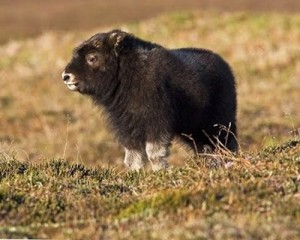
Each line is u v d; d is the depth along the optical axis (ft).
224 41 271.28
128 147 94.79
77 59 95.09
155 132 92.07
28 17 435.12
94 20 411.13
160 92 91.76
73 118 201.26
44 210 65.26
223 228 54.75
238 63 247.50
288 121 180.24
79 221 61.98
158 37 285.23
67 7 469.16
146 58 93.09
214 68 100.17
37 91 237.66
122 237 55.83
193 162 79.05
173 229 55.98
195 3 458.50
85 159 159.43
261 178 67.41
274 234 53.57
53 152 163.94
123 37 93.09
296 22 282.56
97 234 57.11
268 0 451.53
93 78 94.27
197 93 95.86
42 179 74.95
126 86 92.84
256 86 225.76
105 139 173.37
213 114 100.17
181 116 95.55
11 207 65.57
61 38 309.22
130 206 64.08
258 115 193.47
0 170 80.02
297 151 77.25
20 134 188.85
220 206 61.00
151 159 92.12
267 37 270.05
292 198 62.23
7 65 278.05
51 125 196.65
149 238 54.95
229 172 69.87
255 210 60.23
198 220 57.11
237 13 303.07
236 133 105.81
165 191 65.46
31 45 306.96
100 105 98.17
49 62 272.51
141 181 74.13
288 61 245.24
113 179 78.28
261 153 78.89
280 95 215.31
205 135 100.53
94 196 69.05
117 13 435.53
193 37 279.90
